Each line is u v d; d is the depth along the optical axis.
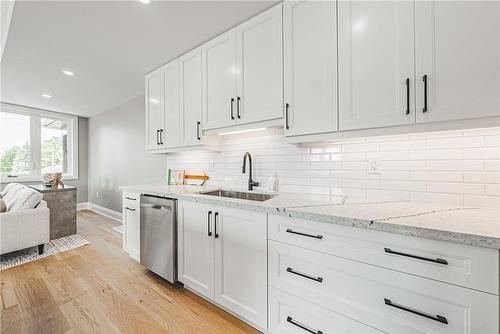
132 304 1.77
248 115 1.78
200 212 1.73
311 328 1.18
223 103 1.95
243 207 1.41
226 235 1.56
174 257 1.95
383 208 1.19
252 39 1.76
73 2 1.64
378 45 1.21
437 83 1.05
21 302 1.79
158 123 2.63
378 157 1.50
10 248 2.56
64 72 2.87
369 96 1.24
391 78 1.17
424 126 1.11
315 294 1.16
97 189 5.35
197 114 2.18
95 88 3.51
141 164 3.99
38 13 1.76
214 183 2.49
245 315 1.46
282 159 1.95
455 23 1.01
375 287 0.98
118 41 2.14
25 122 4.77
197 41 2.13
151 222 2.14
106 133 4.98
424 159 1.35
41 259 2.65
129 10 1.73
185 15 1.78
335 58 1.35
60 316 1.63
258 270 1.38
